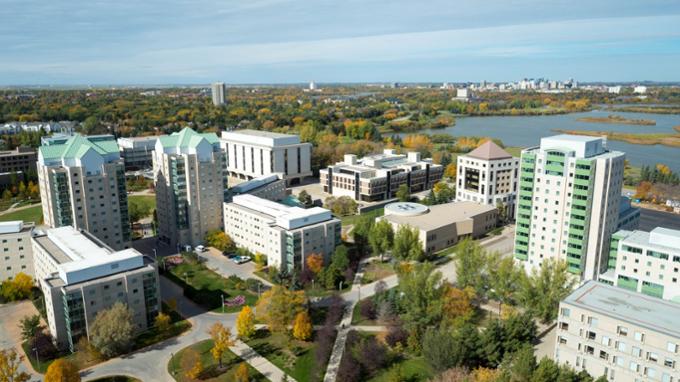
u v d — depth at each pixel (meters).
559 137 185.50
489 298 174.12
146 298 156.38
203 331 157.38
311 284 187.88
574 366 129.88
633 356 119.06
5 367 122.44
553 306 157.75
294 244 192.88
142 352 145.50
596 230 174.62
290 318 151.25
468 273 177.62
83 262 151.12
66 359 140.75
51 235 179.88
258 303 160.88
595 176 171.25
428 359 133.75
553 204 181.88
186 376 133.00
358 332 155.38
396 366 133.38
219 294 182.00
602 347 124.00
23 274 179.62
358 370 133.88
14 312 169.62
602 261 181.75
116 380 131.88
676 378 113.38
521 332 139.62
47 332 154.62
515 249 198.38
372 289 186.50
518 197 193.88
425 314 153.25
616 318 120.38
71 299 141.25
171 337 153.50
